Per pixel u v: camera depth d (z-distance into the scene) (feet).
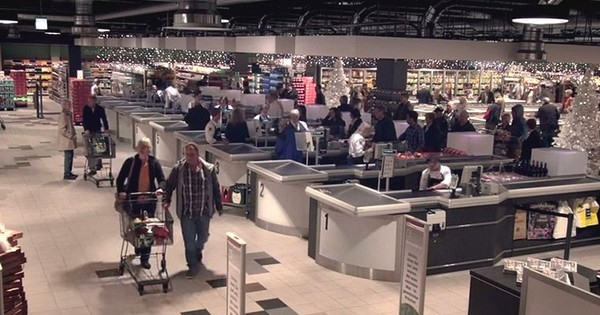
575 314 12.85
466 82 79.51
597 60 30.86
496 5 37.47
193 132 40.57
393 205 23.02
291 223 29.27
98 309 20.61
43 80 102.94
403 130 41.98
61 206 33.53
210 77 75.87
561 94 76.07
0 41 87.92
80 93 66.90
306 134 32.40
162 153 44.86
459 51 27.12
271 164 30.45
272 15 48.11
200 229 23.93
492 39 48.47
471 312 16.98
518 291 15.34
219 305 21.22
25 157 47.78
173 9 40.11
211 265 24.99
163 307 20.94
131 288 22.48
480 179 26.04
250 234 29.40
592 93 46.60
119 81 78.95
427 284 23.91
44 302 21.03
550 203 29.01
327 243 24.99
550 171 30.71
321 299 22.08
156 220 22.65
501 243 27.09
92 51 100.12
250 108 52.34
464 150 36.40
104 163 45.44
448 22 47.01
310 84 76.95
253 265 25.26
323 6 42.96
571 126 46.93
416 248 16.93
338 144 36.94
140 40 51.65
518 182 28.68
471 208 25.21
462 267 25.45
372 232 23.76
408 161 32.24
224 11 49.85
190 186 23.21
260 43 35.01
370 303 21.86
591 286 15.83
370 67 79.00
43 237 28.04
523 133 44.75
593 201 30.17
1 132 60.95
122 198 22.76
